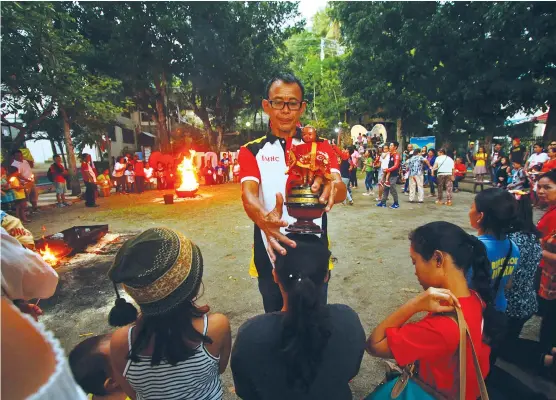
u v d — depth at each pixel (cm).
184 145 2447
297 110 184
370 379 261
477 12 1325
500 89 1286
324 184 145
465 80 1429
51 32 1024
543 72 1283
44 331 58
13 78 1022
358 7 1753
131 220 845
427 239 142
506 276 196
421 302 133
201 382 128
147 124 3023
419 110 1869
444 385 134
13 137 1488
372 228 692
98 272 487
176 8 1681
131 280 111
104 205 1118
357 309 360
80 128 1448
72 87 1087
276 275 130
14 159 898
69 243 564
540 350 233
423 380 141
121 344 125
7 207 837
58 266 511
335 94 3053
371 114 2136
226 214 894
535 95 1243
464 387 124
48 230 771
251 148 186
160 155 1590
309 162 140
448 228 142
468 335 126
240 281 443
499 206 191
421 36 1493
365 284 421
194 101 2244
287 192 146
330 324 119
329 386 123
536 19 1137
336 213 845
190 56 1855
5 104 1076
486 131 1689
